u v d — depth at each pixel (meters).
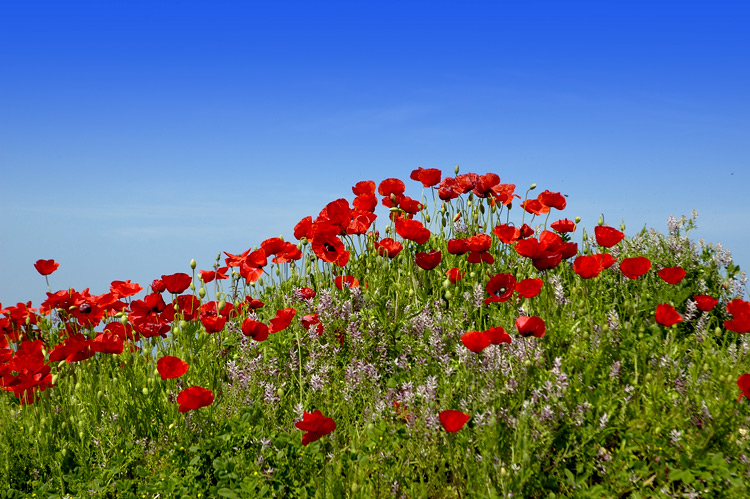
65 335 3.23
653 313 2.81
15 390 2.73
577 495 2.26
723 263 3.13
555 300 2.78
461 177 3.29
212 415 2.57
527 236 3.07
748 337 2.65
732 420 2.35
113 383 2.76
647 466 2.31
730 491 2.22
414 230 2.95
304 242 3.19
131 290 3.09
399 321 2.81
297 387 2.71
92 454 2.60
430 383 2.42
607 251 3.17
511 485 2.26
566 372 2.52
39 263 3.29
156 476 2.45
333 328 2.81
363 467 2.34
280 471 2.35
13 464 2.57
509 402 2.45
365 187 3.32
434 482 2.34
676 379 2.52
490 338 2.41
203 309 2.98
